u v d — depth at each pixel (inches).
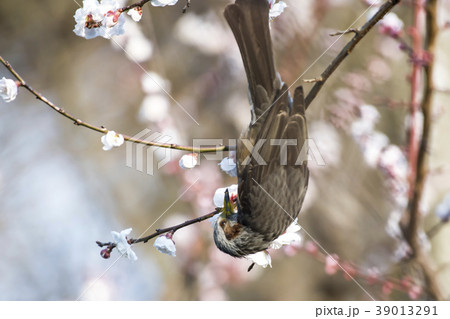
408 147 331.0
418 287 303.9
